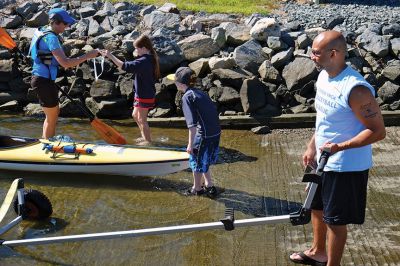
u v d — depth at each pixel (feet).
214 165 25.63
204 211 21.07
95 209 21.26
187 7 41.60
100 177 24.13
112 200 22.00
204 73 33.58
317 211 16.43
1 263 17.51
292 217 15.08
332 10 41.50
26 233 19.38
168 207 21.43
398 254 17.81
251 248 18.40
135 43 27.22
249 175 24.50
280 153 27.22
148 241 18.90
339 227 14.78
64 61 24.75
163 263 17.53
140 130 30.14
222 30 34.96
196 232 19.48
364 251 18.01
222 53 34.55
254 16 37.65
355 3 45.06
